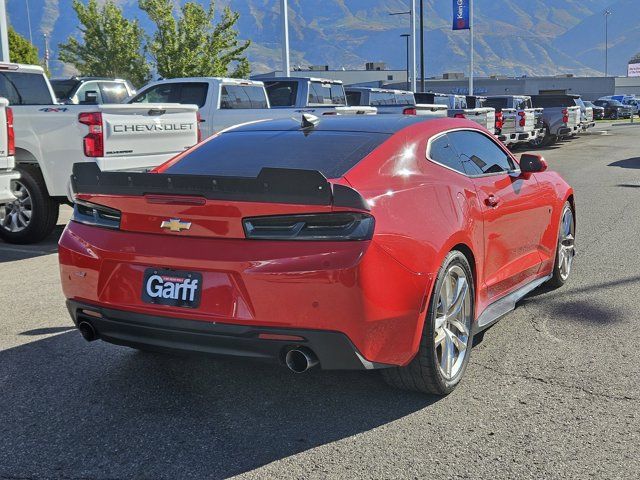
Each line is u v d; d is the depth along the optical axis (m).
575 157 22.25
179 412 3.87
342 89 15.68
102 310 3.80
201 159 4.39
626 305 5.87
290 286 3.38
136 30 27.98
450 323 4.12
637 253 7.91
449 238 3.94
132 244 3.72
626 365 4.50
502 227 4.87
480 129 5.19
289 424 3.70
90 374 4.43
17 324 5.49
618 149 25.62
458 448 3.41
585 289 6.41
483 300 4.71
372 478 3.14
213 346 3.57
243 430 3.64
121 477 3.19
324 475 3.17
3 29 16.89
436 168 4.34
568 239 6.53
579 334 5.14
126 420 3.77
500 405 3.91
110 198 3.84
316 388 4.18
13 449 3.46
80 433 3.62
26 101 9.37
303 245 3.41
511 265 5.18
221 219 3.54
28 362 4.64
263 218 3.48
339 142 4.27
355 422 3.72
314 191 3.37
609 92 91.19
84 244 3.89
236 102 12.77
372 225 3.45
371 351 3.51
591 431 3.58
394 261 3.52
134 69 27.77
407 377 3.91
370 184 3.81
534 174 5.76
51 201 8.91
